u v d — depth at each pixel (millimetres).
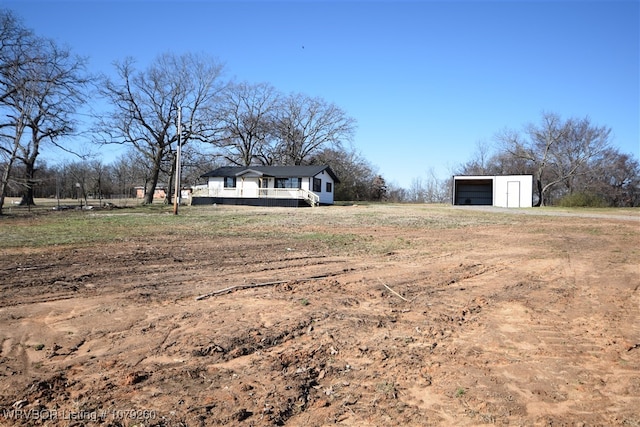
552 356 4551
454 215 25453
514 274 8820
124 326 5289
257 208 34969
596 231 16625
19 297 6445
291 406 3467
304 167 42719
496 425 3225
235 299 6617
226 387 3781
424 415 3355
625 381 3955
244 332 5133
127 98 38500
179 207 36156
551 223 20141
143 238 14078
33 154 33031
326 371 4145
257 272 8719
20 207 35531
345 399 3605
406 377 4031
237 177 42312
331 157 58625
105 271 8461
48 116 30453
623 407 3492
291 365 4273
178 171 26312
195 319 5605
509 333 5258
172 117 41094
